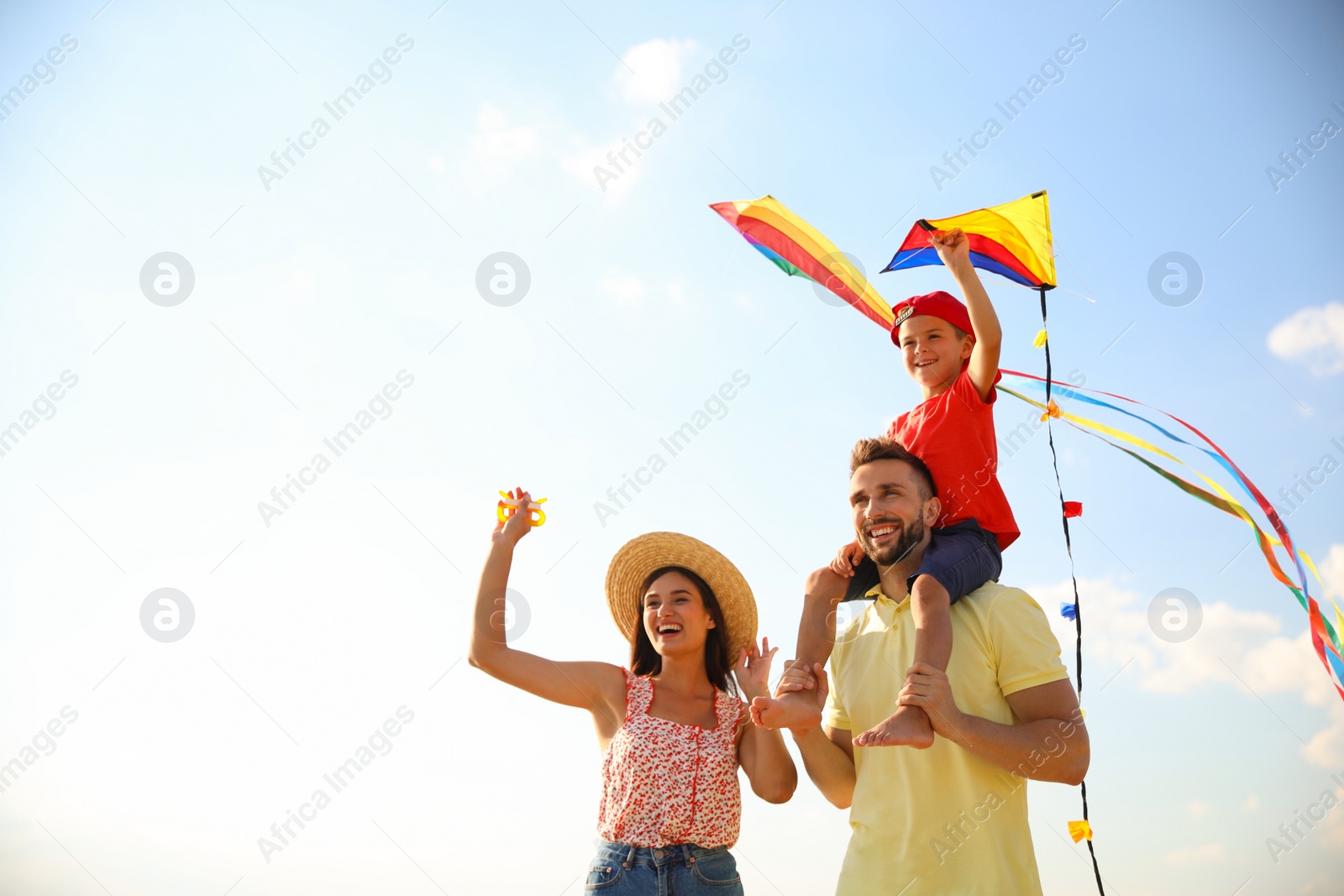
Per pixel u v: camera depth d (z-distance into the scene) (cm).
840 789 297
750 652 360
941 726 249
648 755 331
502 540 361
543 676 352
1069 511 356
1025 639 272
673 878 316
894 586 308
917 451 346
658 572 386
